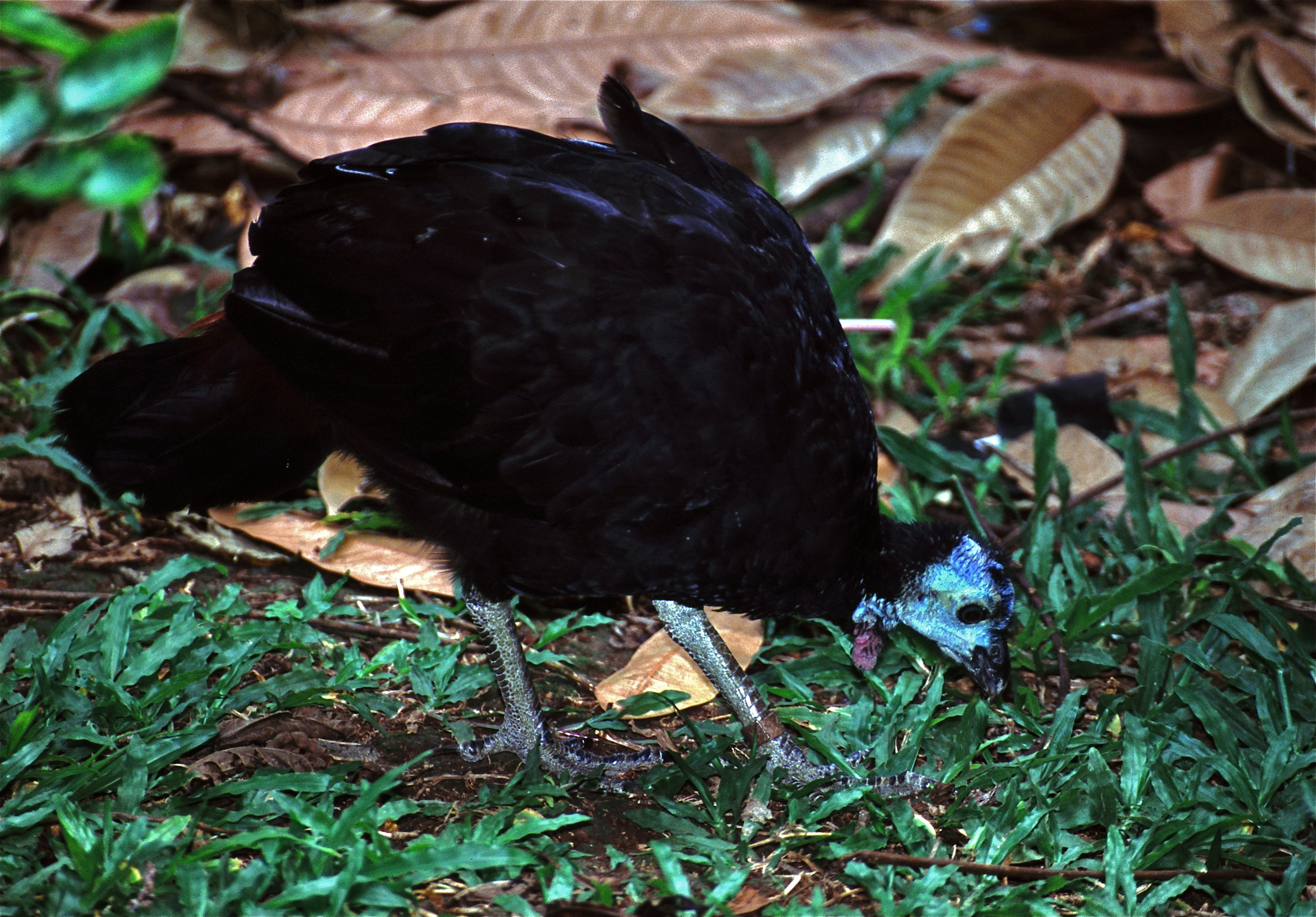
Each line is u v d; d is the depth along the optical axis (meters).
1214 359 9.98
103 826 5.42
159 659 6.45
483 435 5.71
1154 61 12.81
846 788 6.34
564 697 7.07
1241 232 10.48
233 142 10.24
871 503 6.45
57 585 7.31
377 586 7.66
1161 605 7.29
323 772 6.02
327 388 5.82
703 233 5.99
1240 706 7.00
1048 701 7.10
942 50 12.00
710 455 5.71
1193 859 5.74
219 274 9.65
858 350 9.51
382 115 10.16
